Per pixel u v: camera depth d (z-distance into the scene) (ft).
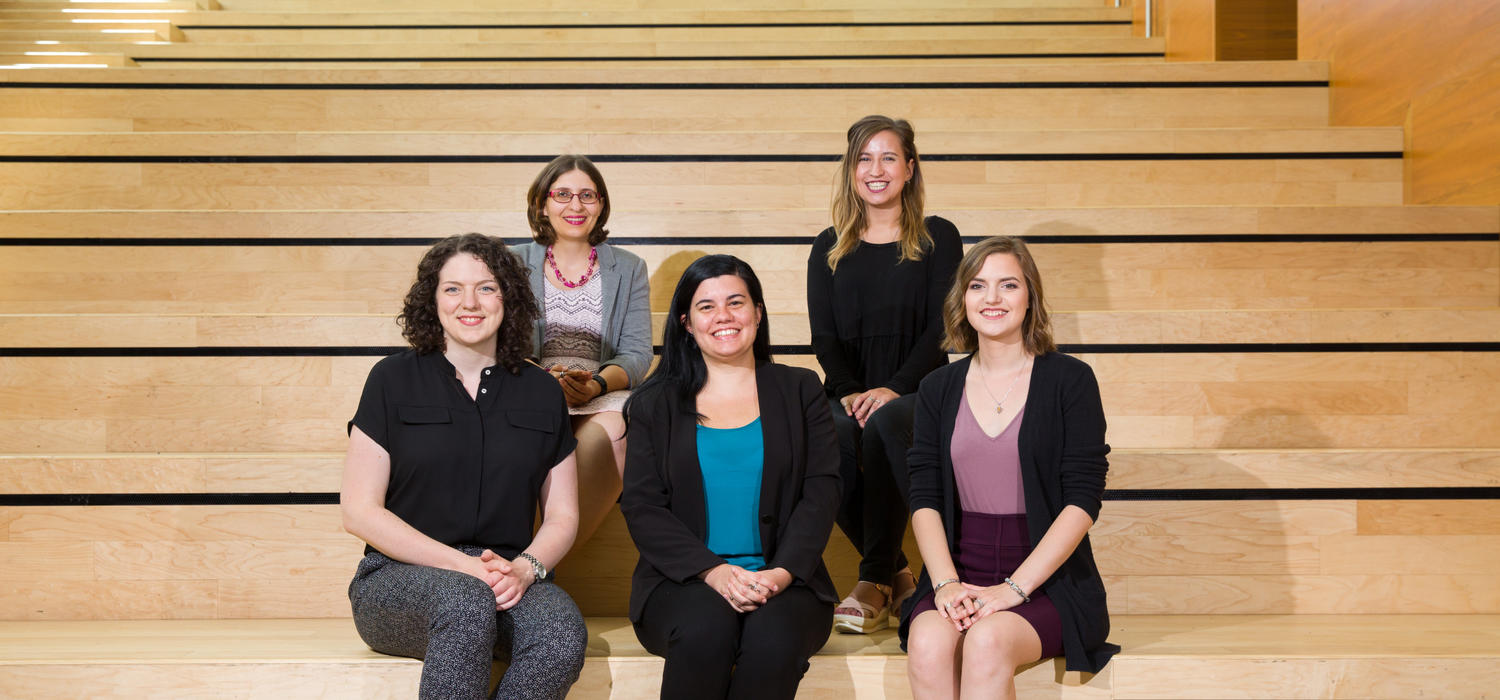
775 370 6.48
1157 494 7.29
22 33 15.33
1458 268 9.46
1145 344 8.31
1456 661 6.06
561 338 7.64
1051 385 6.17
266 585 7.14
